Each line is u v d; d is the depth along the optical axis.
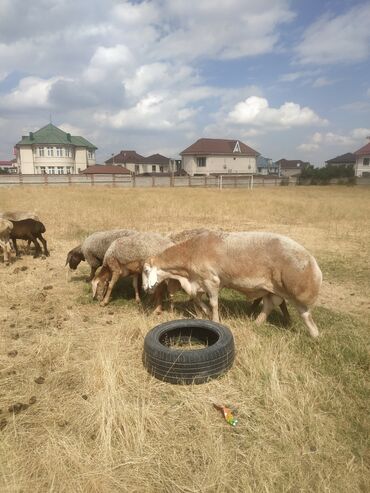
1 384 4.40
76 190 36.09
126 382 4.29
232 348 4.64
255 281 5.44
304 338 5.38
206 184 56.19
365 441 3.52
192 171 75.19
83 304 6.98
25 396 4.16
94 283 6.98
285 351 4.93
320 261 10.05
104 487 2.99
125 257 6.66
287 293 5.30
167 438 3.51
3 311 6.58
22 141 75.81
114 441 3.46
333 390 4.24
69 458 3.23
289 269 5.14
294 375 4.37
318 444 3.44
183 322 5.27
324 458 3.32
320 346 5.12
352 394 4.19
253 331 5.57
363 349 5.02
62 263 9.80
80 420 3.73
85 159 83.25
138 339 5.41
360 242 12.53
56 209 19.23
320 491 3.01
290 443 3.45
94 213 18.00
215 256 5.58
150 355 4.48
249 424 3.70
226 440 3.52
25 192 30.84
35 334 5.69
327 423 3.71
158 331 5.02
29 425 3.72
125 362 4.75
